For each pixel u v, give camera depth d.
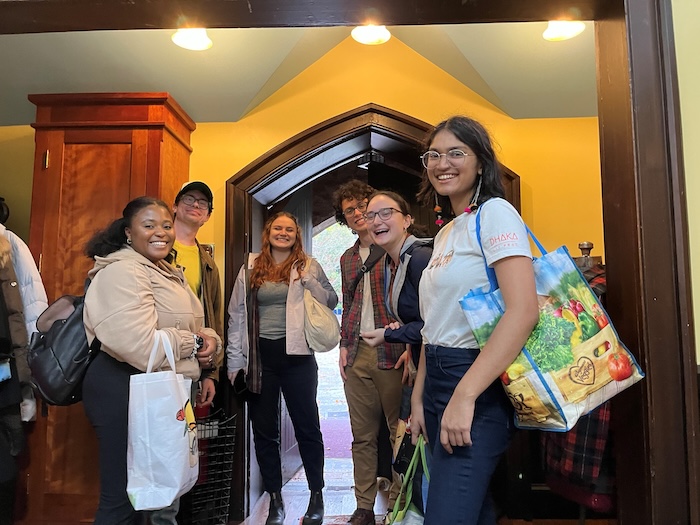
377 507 2.81
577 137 2.87
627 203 1.36
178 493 1.53
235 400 2.72
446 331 1.27
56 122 2.58
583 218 2.83
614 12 1.43
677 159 1.30
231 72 2.68
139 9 1.53
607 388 1.17
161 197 2.54
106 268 1.67
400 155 3.19
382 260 2.37
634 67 1.34
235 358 2.57
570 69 2.57
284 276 2.55
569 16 1.53
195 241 2.55
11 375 1.97
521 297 1.12
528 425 1.18
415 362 1.93
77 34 2.45
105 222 2.53
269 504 2.68
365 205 2.49
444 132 1.33
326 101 2.96
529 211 2.85
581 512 1.83
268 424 2.53
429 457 1.49
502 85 2.71
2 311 1.96
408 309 1.79
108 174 2.56
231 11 1.52
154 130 2.56
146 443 1.52
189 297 1.93
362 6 1.49
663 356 1.26
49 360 1.65
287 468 3.44
